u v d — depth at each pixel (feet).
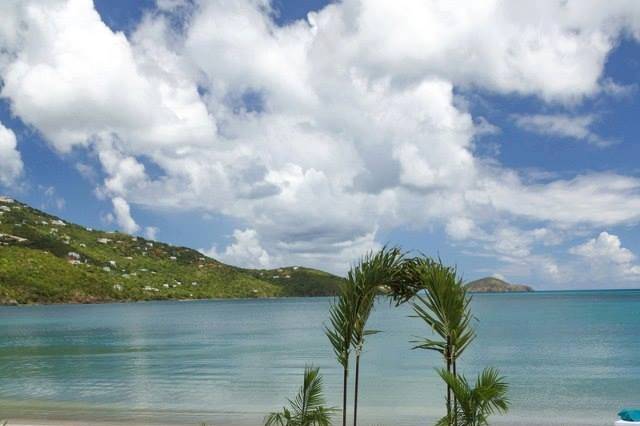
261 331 268.41
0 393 99.19
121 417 75.15
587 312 363.35
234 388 103.71
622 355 150.10
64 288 630.33
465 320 32.12
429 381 110.93
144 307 587.27
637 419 43.86
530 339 196.24
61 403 87.76
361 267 33.94
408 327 279.49
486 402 29.81
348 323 33.94
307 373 36.47
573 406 84.17
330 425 35.76
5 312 486.38
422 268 32.94
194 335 250.16
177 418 74.38
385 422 72.28
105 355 172.65
